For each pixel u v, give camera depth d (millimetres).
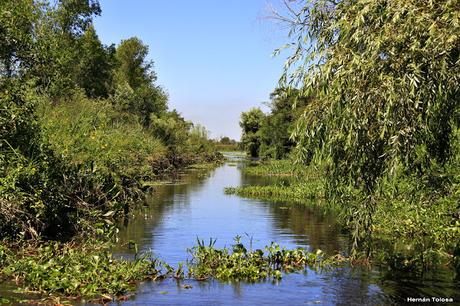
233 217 14180
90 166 12719
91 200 12406
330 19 6523
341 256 8977
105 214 11672
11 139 10203
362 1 5480
